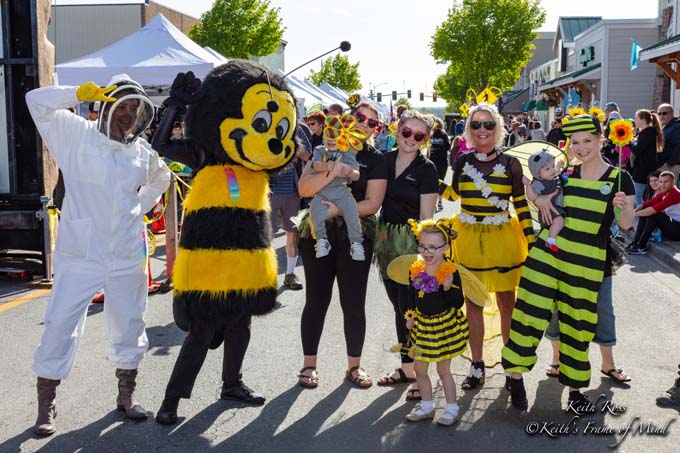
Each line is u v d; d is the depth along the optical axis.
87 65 12.68
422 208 5.28
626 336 6.56
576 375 4.78
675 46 14.91
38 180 8.71
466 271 4.92
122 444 4.40
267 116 4.62
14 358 6.02
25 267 9.41
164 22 13.74
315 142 9.91
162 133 4.63
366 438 4.52
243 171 4.71
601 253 4.74
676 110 21.73
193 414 4.86
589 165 4.84
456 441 4.47
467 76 50.00
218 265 4.54
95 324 7.01
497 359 5.60
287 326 6.93
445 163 14.63
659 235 11.15
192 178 4.78
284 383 5.44
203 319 4.57
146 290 4.79
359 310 5.38
